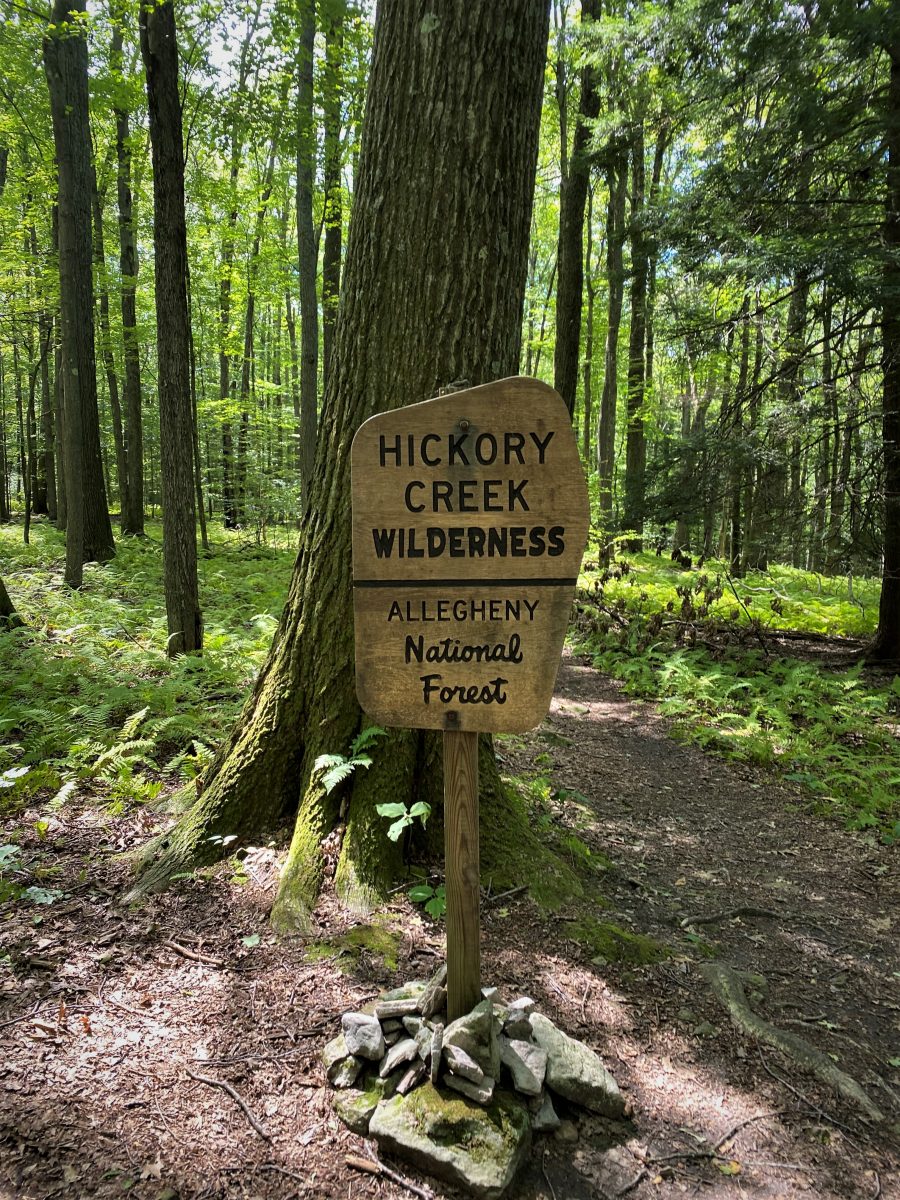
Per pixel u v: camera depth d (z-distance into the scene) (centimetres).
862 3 654
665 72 880
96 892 316
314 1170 199
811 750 628
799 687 766
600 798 508
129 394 1606
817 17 663
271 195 1661
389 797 328
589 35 920
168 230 645
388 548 215
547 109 1712
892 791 550
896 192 753
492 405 207
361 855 318
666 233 821
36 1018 242
